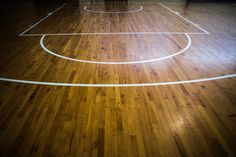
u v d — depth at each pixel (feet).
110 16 20.03
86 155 4.95
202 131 5.74
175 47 11.97
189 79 8.47
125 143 5.32
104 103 6.91
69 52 11.09
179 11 22.74
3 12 21.12
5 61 9.90
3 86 7.82
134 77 8.56
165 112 6.50
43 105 6.77
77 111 6.50
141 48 11.75
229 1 28.63
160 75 8.76
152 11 22.72
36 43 12.41
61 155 4.93
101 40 13.05
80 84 8.01
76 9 23.18
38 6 24.47
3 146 5.16
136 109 6.63
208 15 20.81
